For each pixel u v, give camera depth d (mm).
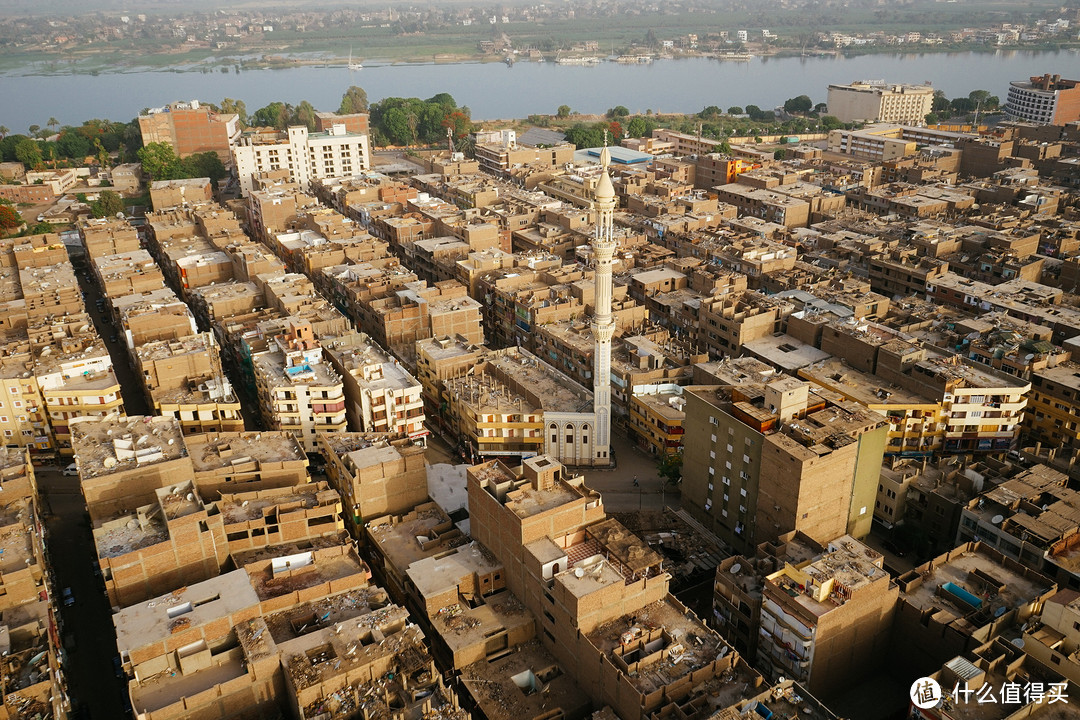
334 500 144375
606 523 135625
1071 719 109875
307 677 111812
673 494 184500
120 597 128250
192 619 116500
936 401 183000
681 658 117500
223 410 183125
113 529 132500
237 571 126812
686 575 154625
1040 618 121938
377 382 191125
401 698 112938
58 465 195000
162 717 109562
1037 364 190500
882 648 134500
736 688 114250
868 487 156875
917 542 160250
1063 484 155750
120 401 192875
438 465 180750
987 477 159000
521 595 133625
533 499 133000
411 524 152250
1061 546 141750
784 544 140125
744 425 153000
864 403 181250
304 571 135375
